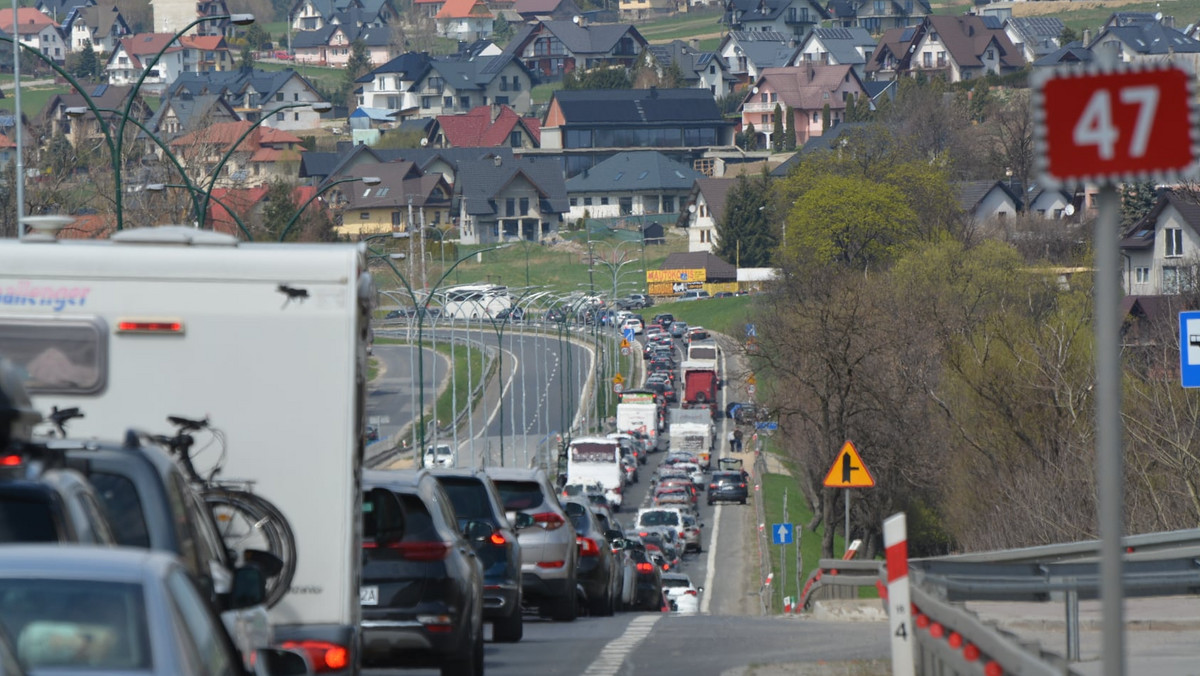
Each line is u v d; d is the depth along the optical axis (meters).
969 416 195.75
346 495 38.25
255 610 27.33
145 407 38.09
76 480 26.00
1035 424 186.12
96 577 21.02
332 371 38.25
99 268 38.03
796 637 70.19
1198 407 137.38
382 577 47.91
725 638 70.19
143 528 30.19
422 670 59.81
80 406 37.94
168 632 20.73
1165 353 149.62
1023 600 74.25
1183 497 134.50
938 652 39.28
